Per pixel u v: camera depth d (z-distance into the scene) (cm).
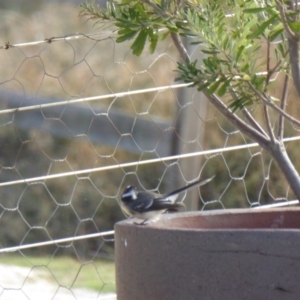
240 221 639
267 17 584
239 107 588
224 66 550
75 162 1519
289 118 574
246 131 654
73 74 1812
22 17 2083
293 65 558
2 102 1614
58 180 1505
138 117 1237
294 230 510
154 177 1397
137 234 554
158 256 541
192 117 882
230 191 1257
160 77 1697
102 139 1395
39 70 1830
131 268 563
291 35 543
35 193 1498
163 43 1689
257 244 510
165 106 1638
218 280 520
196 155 865
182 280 531
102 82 1756
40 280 1045
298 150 1209
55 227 1452
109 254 1317
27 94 1645
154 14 615
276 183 1245
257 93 564
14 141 1572
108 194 1448
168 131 1011
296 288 508
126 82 1728
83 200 1466
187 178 873
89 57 1833
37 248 1339
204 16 559
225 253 517
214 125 1240
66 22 2053
